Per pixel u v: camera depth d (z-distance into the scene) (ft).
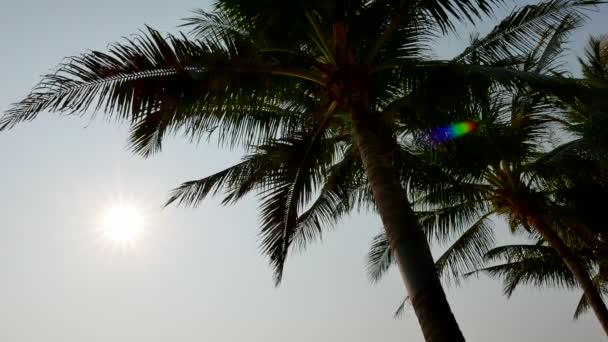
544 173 34.63
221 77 19.57
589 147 32.07
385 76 23.90
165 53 18.48
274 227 25.16
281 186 24.98
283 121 26.63
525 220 36.19
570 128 34.12
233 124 24.70
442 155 29.91
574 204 35.91
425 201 38.34
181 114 20.79
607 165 32.71
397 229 17.76
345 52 21.93
